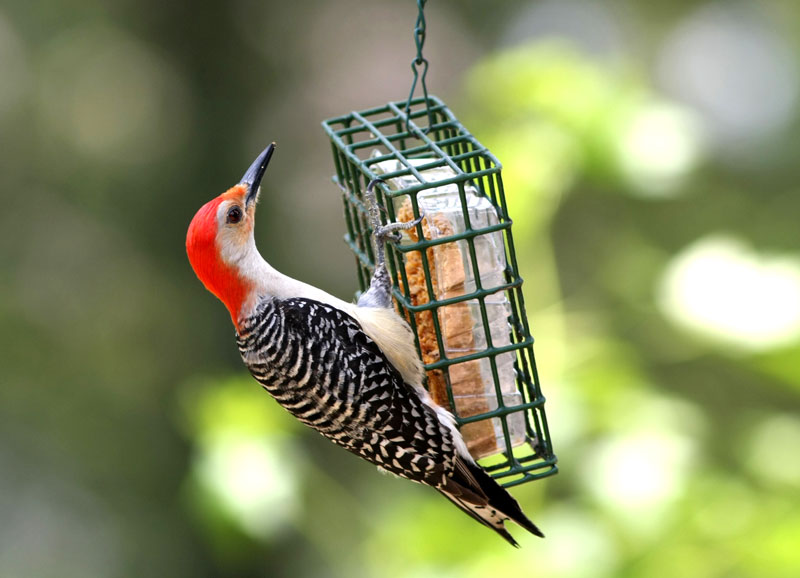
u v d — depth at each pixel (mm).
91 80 18797
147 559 17297
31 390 18125
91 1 19016
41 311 18250
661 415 8320
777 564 7680
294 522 9367
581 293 13336
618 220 15234
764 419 9594
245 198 7863
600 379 8398
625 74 9922
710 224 15922
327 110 19250
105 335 18203
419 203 7961
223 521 8258
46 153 18828
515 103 9352
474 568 8188
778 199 17406
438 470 7699
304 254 18844
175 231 18219
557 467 8258
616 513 7809
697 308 7953
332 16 19875
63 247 18547
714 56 19312
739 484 8297
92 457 17969
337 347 7656
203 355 17891
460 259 7973
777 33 19469
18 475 18000
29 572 17312
